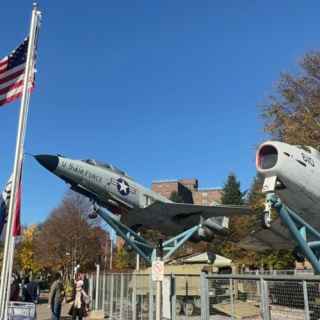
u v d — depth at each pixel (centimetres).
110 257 5738
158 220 1844
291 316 718
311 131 2481
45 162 1617
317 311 678
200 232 1836
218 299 941
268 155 949
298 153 952
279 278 734
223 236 2041
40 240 5572
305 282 678
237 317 853
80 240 5044
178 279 1648
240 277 841
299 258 1145
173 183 9981
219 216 1859
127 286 1565
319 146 2425
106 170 1731
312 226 1026
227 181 6469
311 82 2628
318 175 959
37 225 6644
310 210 983
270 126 2642
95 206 1739
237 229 3938
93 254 5134
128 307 1538
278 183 942
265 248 1527
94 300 2228
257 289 821
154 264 1188
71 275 4884
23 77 1191
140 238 1747
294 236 934
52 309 1528
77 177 1656
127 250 1833
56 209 5231
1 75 1207
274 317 755
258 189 2942
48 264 5291
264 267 3709
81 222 5072
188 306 1611
